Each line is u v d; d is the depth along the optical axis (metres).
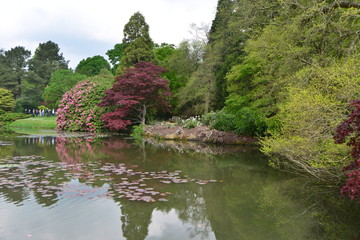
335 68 5.51
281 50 8.27
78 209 4.50
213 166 8.52
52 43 69.81
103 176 6.80
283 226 3.98
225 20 20.72
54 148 12.32
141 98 20.34
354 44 7.39
